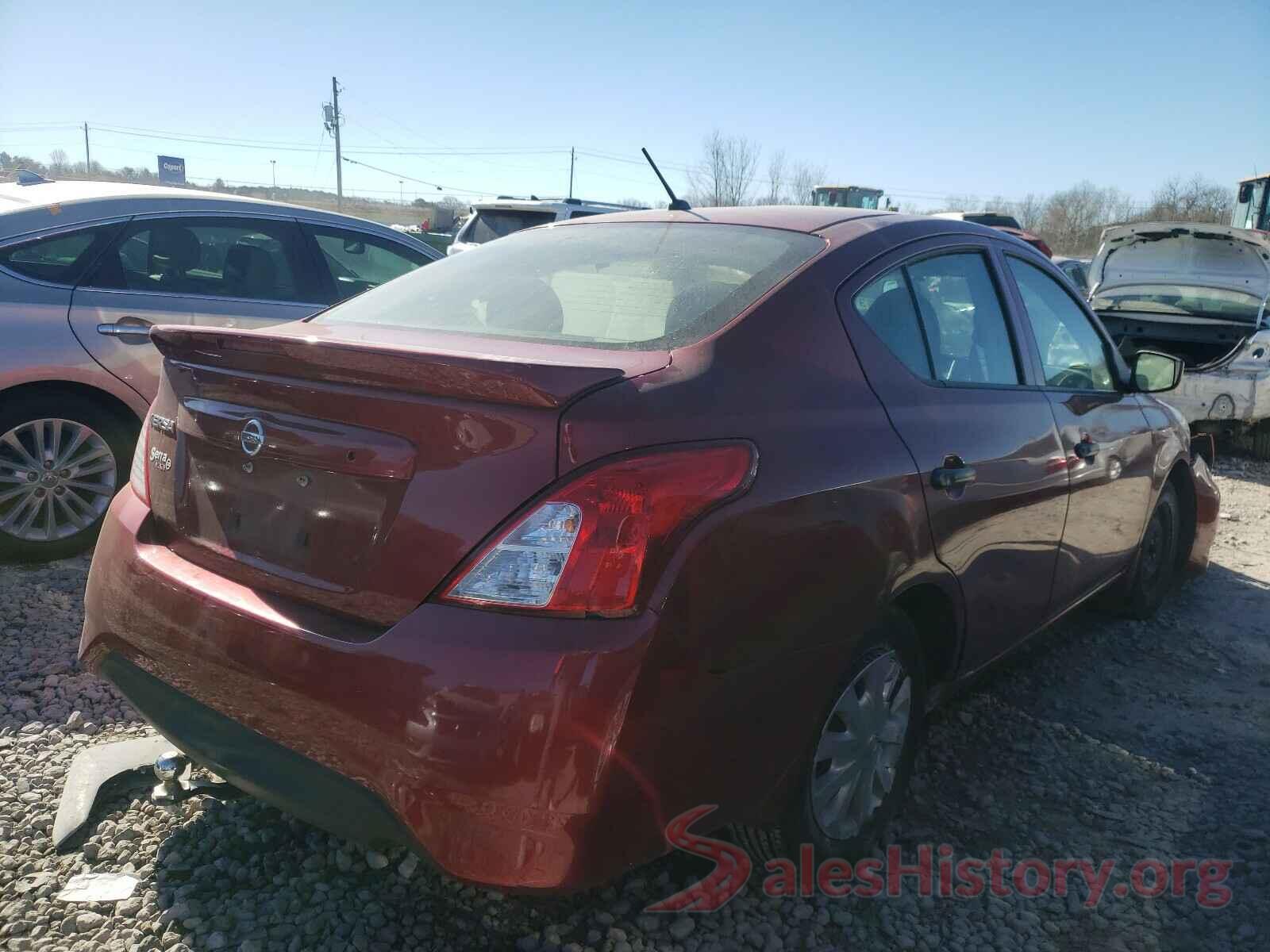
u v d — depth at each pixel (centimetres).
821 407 238
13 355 434
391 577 196
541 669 180
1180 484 481
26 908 236
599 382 196
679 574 193
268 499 220
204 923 233
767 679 215
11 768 293
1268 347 830
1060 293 380
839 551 229
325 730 196
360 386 205
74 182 525
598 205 1268
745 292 248
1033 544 322
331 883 249
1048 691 393
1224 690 401
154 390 473
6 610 400
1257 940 249
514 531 186
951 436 273
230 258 516
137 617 234
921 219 314
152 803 277
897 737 272
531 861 182
